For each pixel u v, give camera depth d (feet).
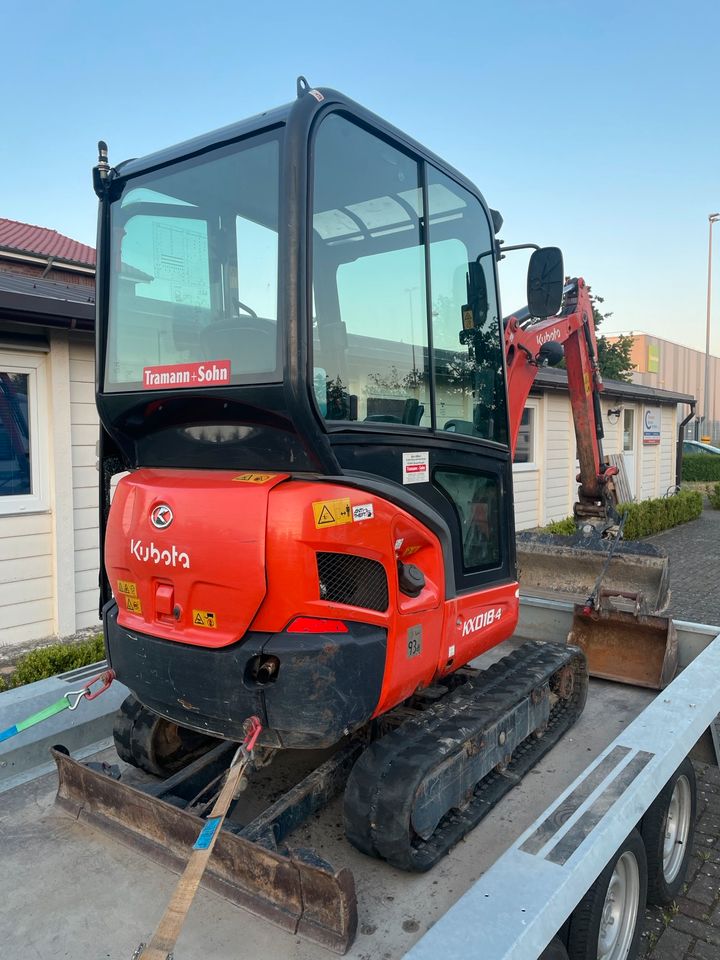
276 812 7.45
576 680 11.72
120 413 8.26
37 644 22.25
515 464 40.40
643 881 9.11
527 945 5.48
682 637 13.47
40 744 9.87
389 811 7.27
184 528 7.19
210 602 7.08
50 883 7.25
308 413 6.60
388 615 7.36
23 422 22.62
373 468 7.62
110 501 8.96
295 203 6.56
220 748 9.19
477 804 8.66
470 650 9.22
